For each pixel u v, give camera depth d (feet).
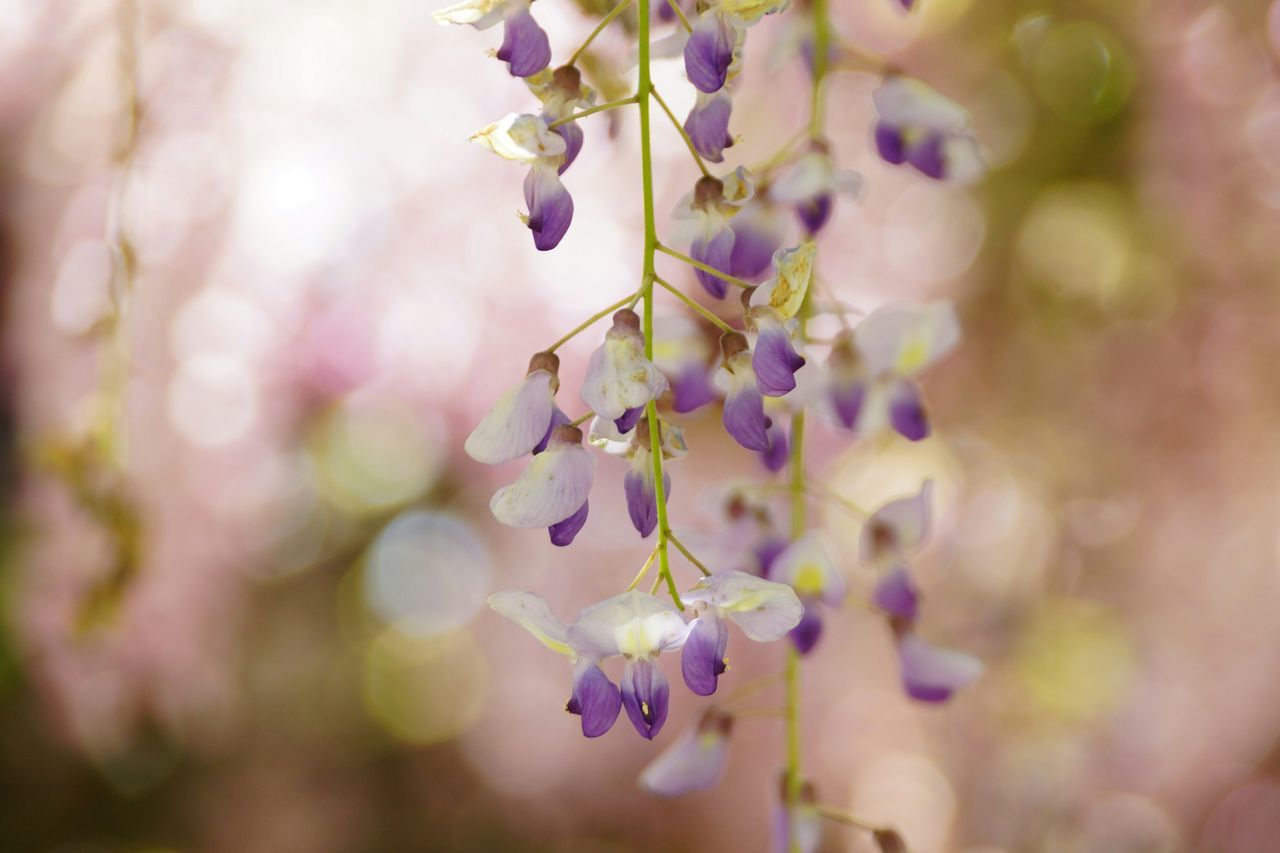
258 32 2.88
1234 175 3.33
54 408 2.72
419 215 3.11
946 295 3.39
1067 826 3.90
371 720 4.37
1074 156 3.38
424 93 3.04
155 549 2.66
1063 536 3.73
